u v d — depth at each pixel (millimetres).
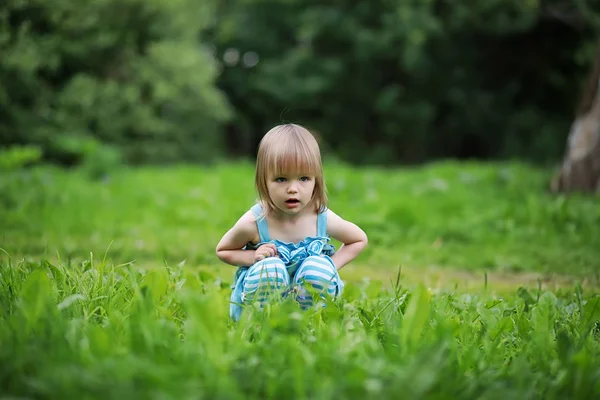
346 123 26297
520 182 9008
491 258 5176
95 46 15820
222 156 23812
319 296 2475
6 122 14641
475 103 24766
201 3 20094
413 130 25219
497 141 25750
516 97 25500
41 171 10266
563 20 18797
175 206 7871
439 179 9695
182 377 1517
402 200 7238
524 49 23844
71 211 7105
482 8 20734
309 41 24297
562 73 24250
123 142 17578
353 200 7750
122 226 6504
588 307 2471
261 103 26516
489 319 2354
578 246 5660
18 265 2762
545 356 1943
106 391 1397
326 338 1968
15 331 1790
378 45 22219
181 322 2299
